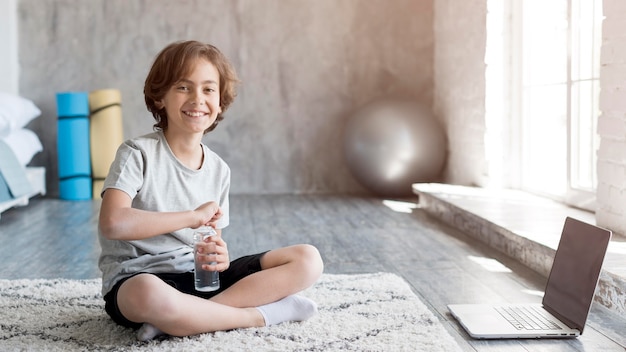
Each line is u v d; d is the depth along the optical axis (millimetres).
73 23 5684
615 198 2871
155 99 1954
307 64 5848
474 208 3762
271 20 5793
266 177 5910
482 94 4621
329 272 2869
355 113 5438
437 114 5754
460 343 1930
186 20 5742
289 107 5875
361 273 2842
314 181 5938
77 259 3154
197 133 1979
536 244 2824
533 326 2021
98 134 5418
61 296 2389
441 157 5250
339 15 5824
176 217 1830
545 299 2221
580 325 1964
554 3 4020
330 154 5926
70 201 5297
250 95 5844
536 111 4316
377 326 2016
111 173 1857
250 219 4410
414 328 1998
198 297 1887
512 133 4566
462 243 3502
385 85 5887
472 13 4812
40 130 5730
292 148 5906
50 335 1934
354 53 5855
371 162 5176
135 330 1968
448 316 2205
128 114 5777
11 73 5562
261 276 1989
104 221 1774
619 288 2186
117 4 5695
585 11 3621
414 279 2736
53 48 5688
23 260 3125
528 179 4461
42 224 4172
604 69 2916
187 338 1866
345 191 5949
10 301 2311
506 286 2615
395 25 5848
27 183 4586
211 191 2049
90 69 5723
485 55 4547
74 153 5355
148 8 5711
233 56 5801
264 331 1938
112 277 1880
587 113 3631
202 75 1901
